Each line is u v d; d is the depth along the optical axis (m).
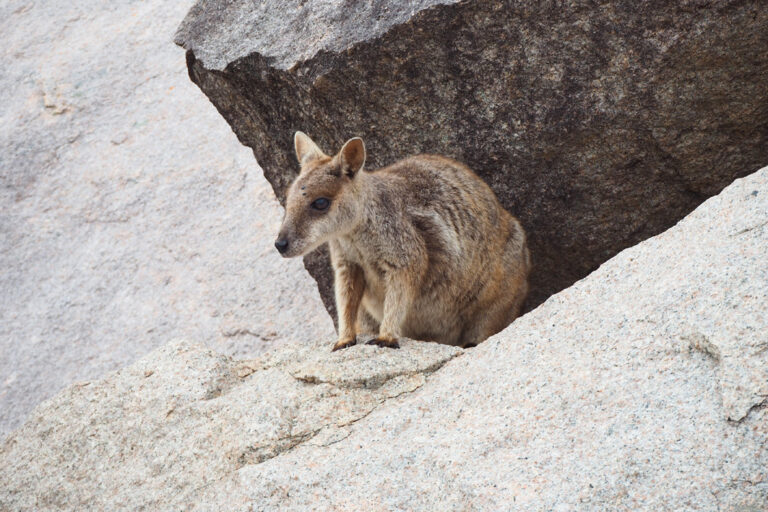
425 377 14.07
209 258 28.50
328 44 17.88
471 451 11.42
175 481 13.75
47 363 26.47
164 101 33.34
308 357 16.08
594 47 16.55
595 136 17.50
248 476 12.27
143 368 16.61
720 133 17.14
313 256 21.67
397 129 18.61
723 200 13.48
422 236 16.67
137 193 30.64
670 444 10.50
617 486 10.28
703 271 12.33
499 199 18.92
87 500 14.38
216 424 14.35
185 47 20.36
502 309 18.25
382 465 11.76
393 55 17.47
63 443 15.62
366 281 17.05
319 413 13.54
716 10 15.59
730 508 9.77
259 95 19.67
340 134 19.08
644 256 13.51
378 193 16.38
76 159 31.94
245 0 20.02
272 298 27.02
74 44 35.78
